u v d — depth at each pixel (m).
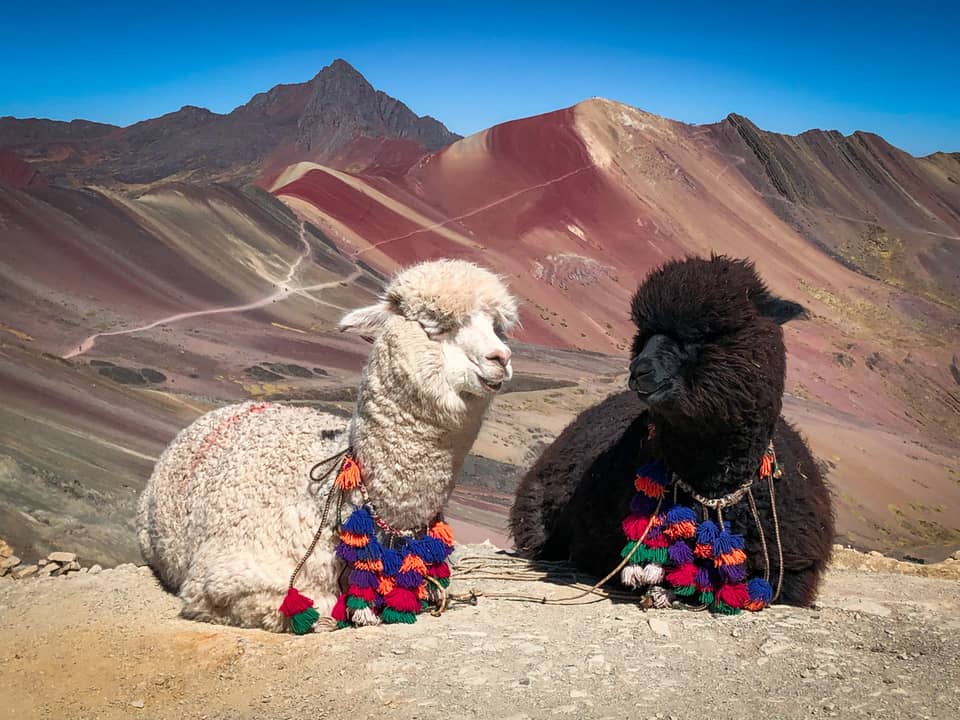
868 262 94.50
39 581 6.14
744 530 5.32
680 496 5.41
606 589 5.96
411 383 4.67
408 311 4.72
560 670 4.17
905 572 8.73
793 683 4.01
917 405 63.19
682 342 5.02
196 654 4.45
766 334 5.04
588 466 6.45
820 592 6.62
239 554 4.84
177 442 5.89
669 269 5.24
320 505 4.89
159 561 5.92
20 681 4.30
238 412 5.81
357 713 3.77
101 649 4.59
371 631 4.77
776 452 5.48
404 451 4.78
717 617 5.19
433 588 5.31
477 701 3.82
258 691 4.09
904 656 4.38
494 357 4.62
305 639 4.65
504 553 7.59
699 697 3.85
